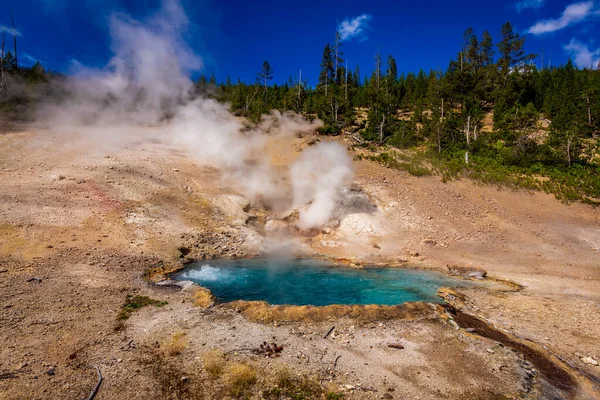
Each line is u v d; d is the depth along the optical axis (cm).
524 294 1070
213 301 890
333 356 637
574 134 2850
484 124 3891
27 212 1287
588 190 2144
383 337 723
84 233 1253
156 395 503
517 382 579
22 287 834
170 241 1377
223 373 564
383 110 3812
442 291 1079
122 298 859
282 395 518
